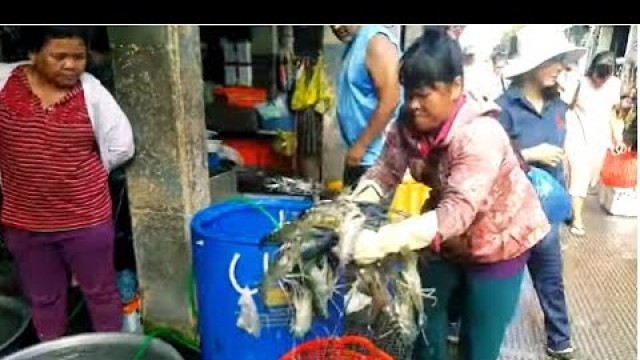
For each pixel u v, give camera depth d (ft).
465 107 5.60
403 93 6.18
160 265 7.35
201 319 5.56
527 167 6.50
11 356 5.66
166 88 6.54
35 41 5.45
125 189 8.10
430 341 6.31
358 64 7.34
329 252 4.56
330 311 4.89
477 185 5.31
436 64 5.50
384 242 4.52
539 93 6.95
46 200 6.05
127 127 6.45
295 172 10.67
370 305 4.81
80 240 6.30
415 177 6.16
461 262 6.01
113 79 6.96
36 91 5.73
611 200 11.31
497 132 5.54
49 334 6.84
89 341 5.93
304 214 5.01
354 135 7.70
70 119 5.78
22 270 6.54
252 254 4.86
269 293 4.84
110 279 6.77
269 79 12.73
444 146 5.64
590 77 9.11
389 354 5.02
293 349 4.87
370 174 6.49
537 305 8.14
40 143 5.76
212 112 12.14
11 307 7.31
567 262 9.23
